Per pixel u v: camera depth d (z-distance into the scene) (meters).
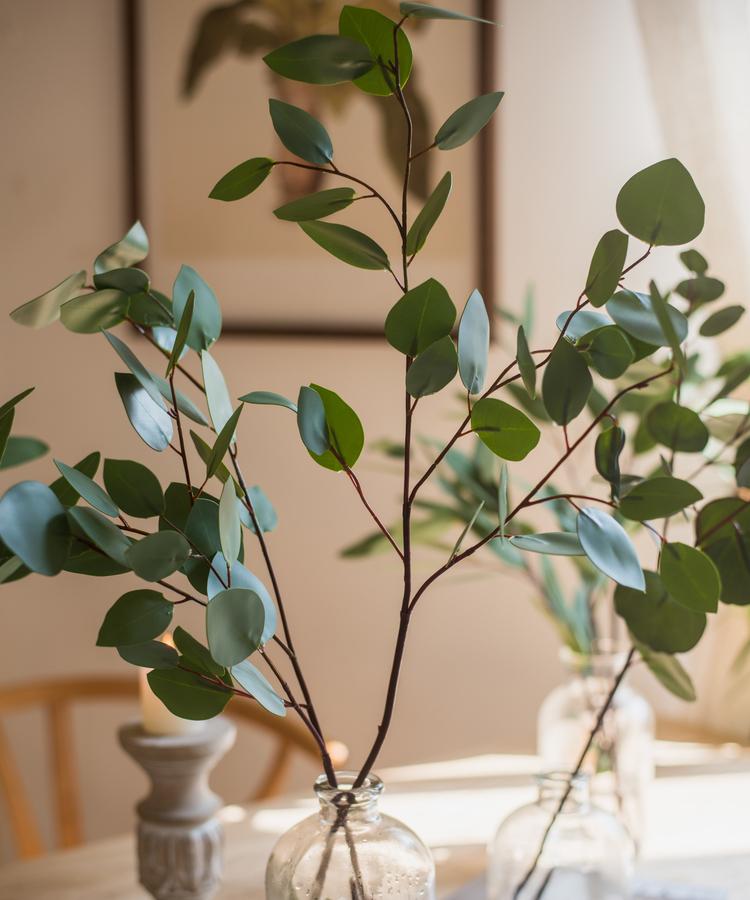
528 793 1.45
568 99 2.11
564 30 2.10
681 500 0.77
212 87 2.00
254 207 2.02
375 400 2.08
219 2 1.98
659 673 0.97
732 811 1.38
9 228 1.99
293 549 2.08
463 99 2.04
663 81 1.98
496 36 2.05
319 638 2.10
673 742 1.89
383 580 2.12
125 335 2.00
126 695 1.73
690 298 0.96
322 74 0.74
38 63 1.99
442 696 2.15
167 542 0.66
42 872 1.21
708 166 1.95
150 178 2.00
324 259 2.04
